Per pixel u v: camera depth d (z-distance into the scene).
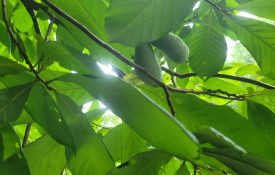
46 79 0.72
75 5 0.74
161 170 0.62
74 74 0.50
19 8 1.01
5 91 0.55
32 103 0.58
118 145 0.85
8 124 0.53
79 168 0.64
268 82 1.02
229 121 0.65
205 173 0.52
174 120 0.41
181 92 0.68
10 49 0.85
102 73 0.45
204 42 0.79
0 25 0.83
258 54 0.73
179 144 0.43
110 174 0.58
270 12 0.69
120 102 0.44
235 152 0.45
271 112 0.76
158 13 0.61
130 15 0.61
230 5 0.91
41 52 0.56
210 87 1.00
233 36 0.94
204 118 0.66
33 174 0.74
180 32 1.03
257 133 0.64
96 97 0.47
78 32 0.74
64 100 0.60
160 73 0.71
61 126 0.58
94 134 0.61
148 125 0.44
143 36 0.62
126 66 0.77
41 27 1.12
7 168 0.52
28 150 0.75
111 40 0.61
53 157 0.75
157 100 0.70
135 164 0.57
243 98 0.78
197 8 0.93
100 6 0.74
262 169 0.44
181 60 0.74
